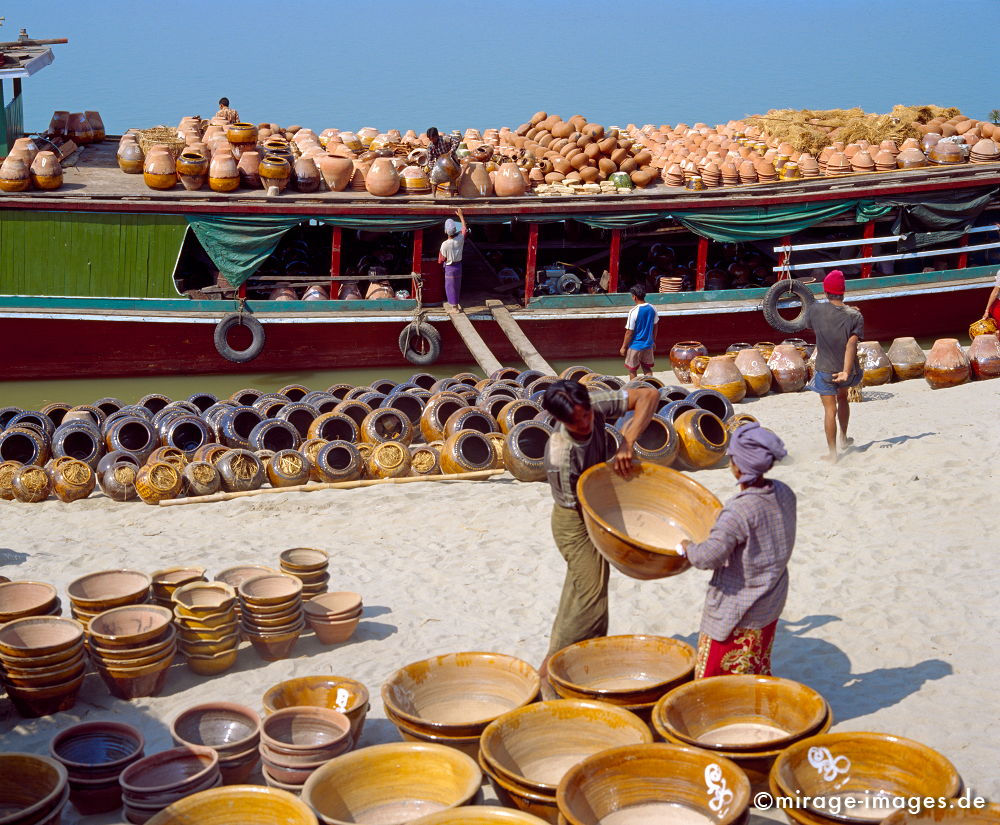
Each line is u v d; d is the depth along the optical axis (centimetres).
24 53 2206
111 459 1192
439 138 1973
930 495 1008
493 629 782
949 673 662
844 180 2092
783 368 1662
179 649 721
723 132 2598
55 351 1820
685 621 775
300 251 2164
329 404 1442
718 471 1191
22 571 919
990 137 2377
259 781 576
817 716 500
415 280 1922
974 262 2303
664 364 2008
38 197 1767
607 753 471
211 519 1081
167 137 2020
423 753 507
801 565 866
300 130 2420
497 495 1125
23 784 512
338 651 752
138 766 528
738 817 430
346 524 1052
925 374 1608
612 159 2131
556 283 2062
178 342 1859
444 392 1384
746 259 2272
